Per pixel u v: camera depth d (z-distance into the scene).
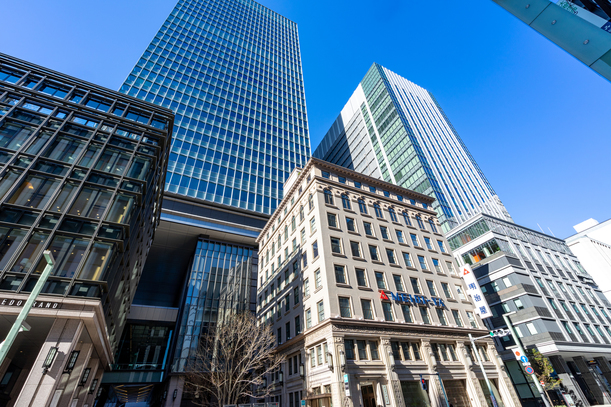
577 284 59.41
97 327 21.03
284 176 83.69
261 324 45.81
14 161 22.66
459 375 31.97
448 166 95.38
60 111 27.47
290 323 36.50
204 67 95.12
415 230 43.75
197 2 118.81
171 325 57.88
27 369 27.70
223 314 55.84
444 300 37.81
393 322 31.36
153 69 83.38
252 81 104.06
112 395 67.88
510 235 58.34
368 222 39.66
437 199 76.81
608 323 55.69
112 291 23.28
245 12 133.62
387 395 26.80
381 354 28.91
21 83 27.64
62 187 23.16
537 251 59.66
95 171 25.05
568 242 79.94
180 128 74.94
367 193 42.97
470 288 40.53
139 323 56.03
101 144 27.09
